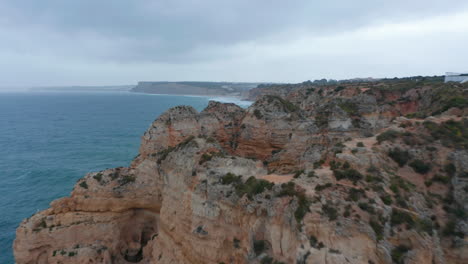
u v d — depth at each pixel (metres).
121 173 31.06
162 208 26.52
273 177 21.47
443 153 20.66
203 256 21.62
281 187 19.02
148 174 30.50
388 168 20.39
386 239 15.55
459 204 18.39
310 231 16.31
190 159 24.47
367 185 18.33
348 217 16.22
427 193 19.34
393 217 16.27
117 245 30.17
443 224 17.77
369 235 15.53
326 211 16.64
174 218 24.73
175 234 24.61
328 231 16.00
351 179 18.81
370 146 22.23
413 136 22.64
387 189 18.45
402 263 14.87
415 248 15.34
